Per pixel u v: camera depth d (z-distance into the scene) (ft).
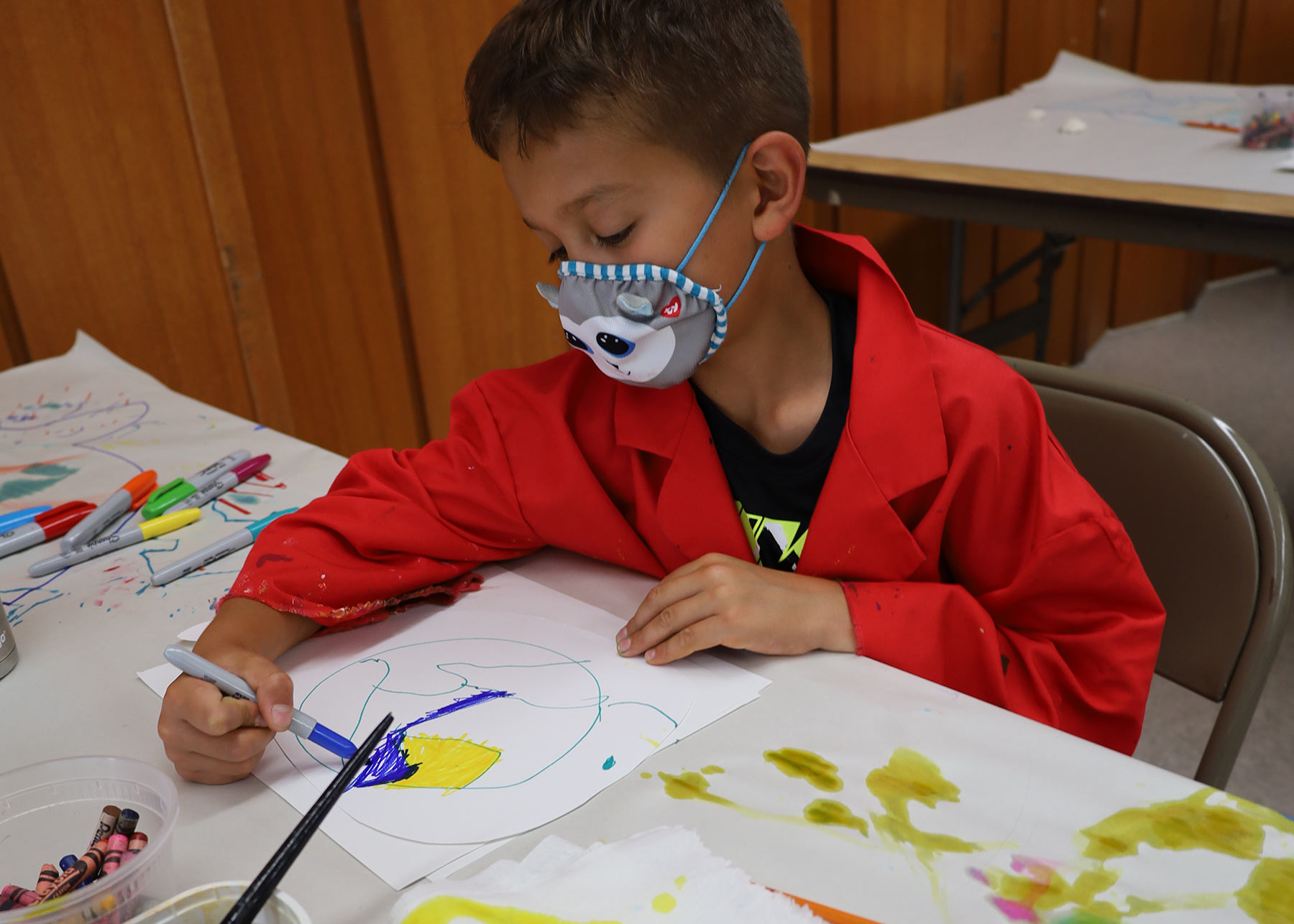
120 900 1.25
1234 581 2.39
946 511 2.21
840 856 1.46
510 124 1.88
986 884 1.40
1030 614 2.23
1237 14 10.87
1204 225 4.91
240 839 1.54
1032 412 2.22
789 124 2.08
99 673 2.02
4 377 3.89
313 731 1.70
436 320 6.69
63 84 4.89
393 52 6.01
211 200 5.49
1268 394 9.33
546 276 7.16
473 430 2.46
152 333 5.45
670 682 1.89
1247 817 1.50
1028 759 1.65
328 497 2.34
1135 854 1.44
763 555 2.43
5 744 1.81
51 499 2.86
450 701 1.86
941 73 9.01
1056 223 5.44
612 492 2.47
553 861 1.43
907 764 1.65
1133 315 11.17
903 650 2.01
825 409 2.35
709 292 2.02
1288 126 5.83
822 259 2.40
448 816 1.57
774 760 1.66
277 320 5.94
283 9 5.53
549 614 2.18
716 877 1.37
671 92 1.84
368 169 6.11
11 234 4.88
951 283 8.31
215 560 2.50
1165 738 5.06
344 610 2.10
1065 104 7.96
